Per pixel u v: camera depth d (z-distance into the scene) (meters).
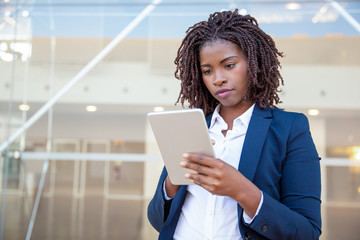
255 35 0.72
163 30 3.73
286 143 0.67
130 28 3.75
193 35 0.74
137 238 4.20
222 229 0.67
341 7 3.49
